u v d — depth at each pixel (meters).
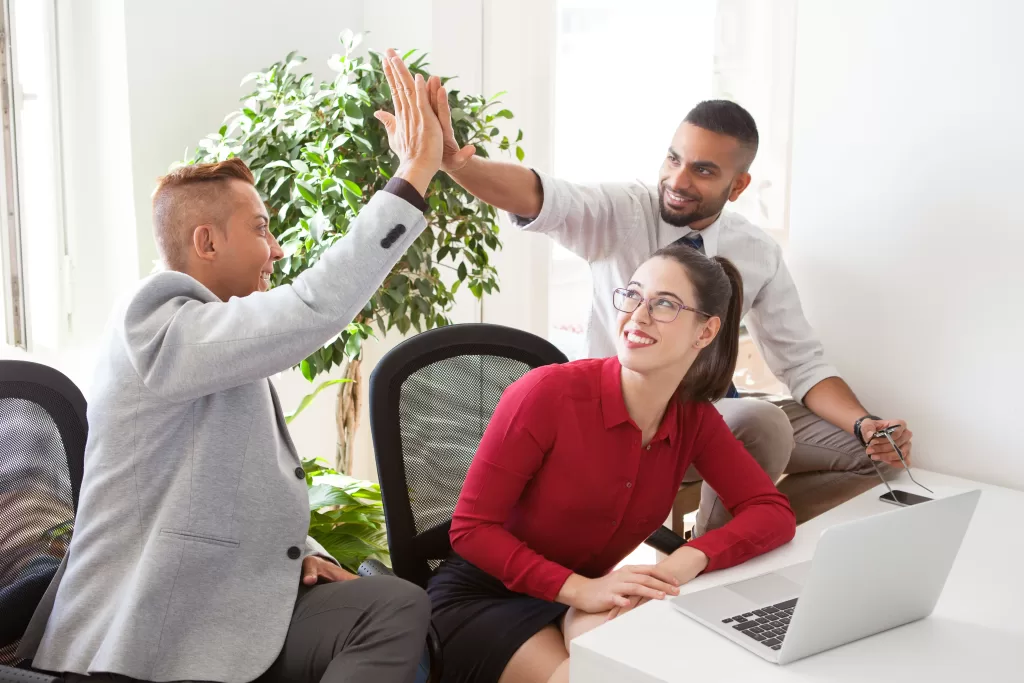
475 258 2.76
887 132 2.20
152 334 1.41
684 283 1.54
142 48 2.72
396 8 3.26
